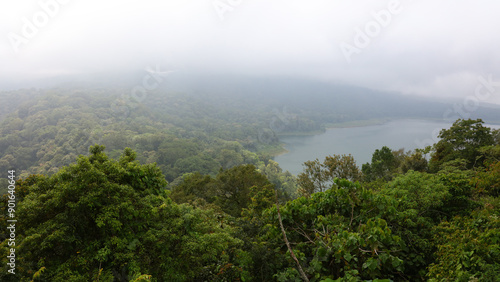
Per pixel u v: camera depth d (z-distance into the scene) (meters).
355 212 5.07
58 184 4.07
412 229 5.53
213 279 4.59
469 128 20.34
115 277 3.85
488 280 3.29
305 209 4.94
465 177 7.08
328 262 3.94
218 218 7.21
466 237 4.23
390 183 7.99
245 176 17.75
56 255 3.82
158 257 4.15
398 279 4.70
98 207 4.00
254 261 4.93
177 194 17.47
